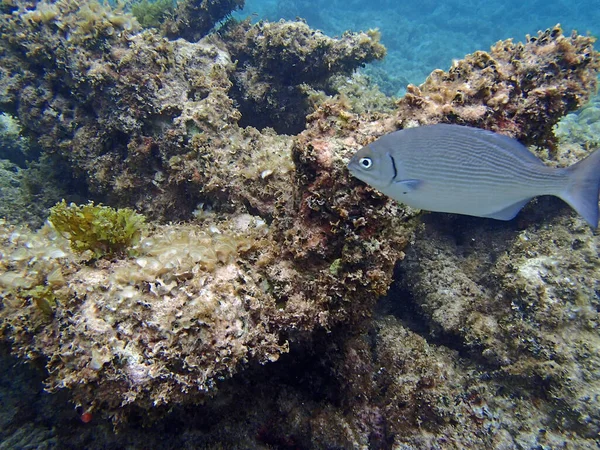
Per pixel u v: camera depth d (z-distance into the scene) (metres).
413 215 0.75
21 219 1.43
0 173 1.62
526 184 0.52
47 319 0.69
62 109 1.34
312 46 1.56
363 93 1.71
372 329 1.01
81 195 1.50
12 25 1.37
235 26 1.80
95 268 0.73
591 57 1.02
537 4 8.38
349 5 8.91
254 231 0.88
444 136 0.52
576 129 1.85
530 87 0.99
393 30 7.21
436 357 0.99
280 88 1.65
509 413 0.91
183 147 1.14
